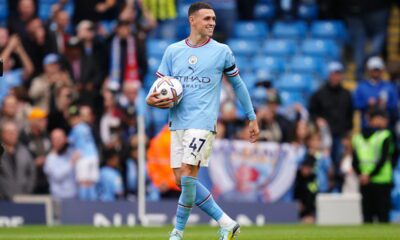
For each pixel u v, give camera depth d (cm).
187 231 4428
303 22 8350
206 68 3016
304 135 5919
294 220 5772
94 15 7175
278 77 7788
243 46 8062
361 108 6575
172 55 3070
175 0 8162
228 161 5781
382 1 7788
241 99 3095
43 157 5594
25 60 6538
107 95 5953
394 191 6384
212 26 3047
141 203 5422
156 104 2970
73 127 5697
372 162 5603
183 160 2980
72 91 6072
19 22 6612
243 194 5794
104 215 5394
